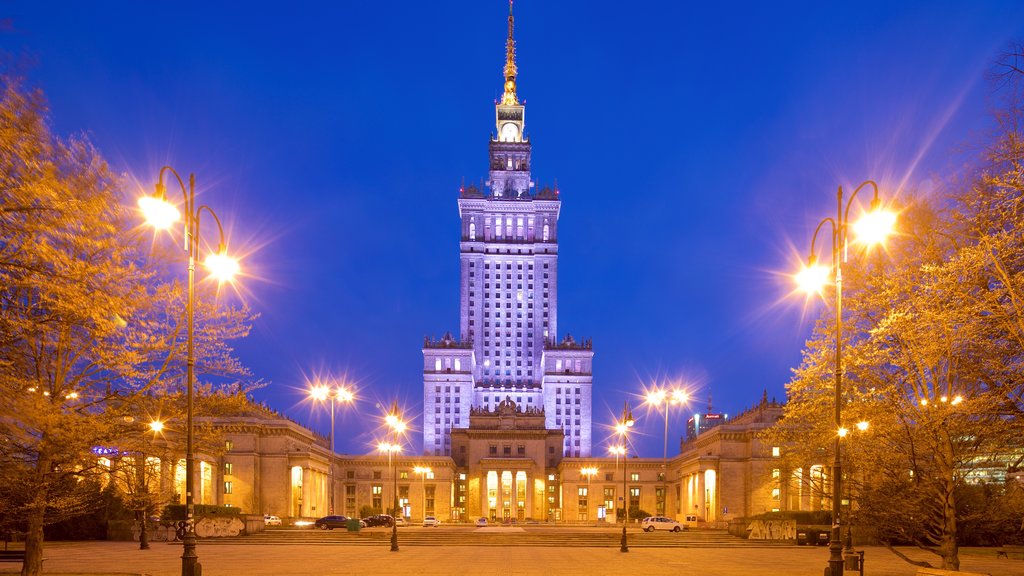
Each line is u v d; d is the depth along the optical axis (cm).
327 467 12775
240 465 10250
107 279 2675
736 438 10944
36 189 2231
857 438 3147
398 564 4131
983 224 2605
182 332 3073
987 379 2645
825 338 3331
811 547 6091
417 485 14775
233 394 3338
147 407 3056
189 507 2608
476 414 15988
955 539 2923
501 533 7138
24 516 3048
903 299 2989
